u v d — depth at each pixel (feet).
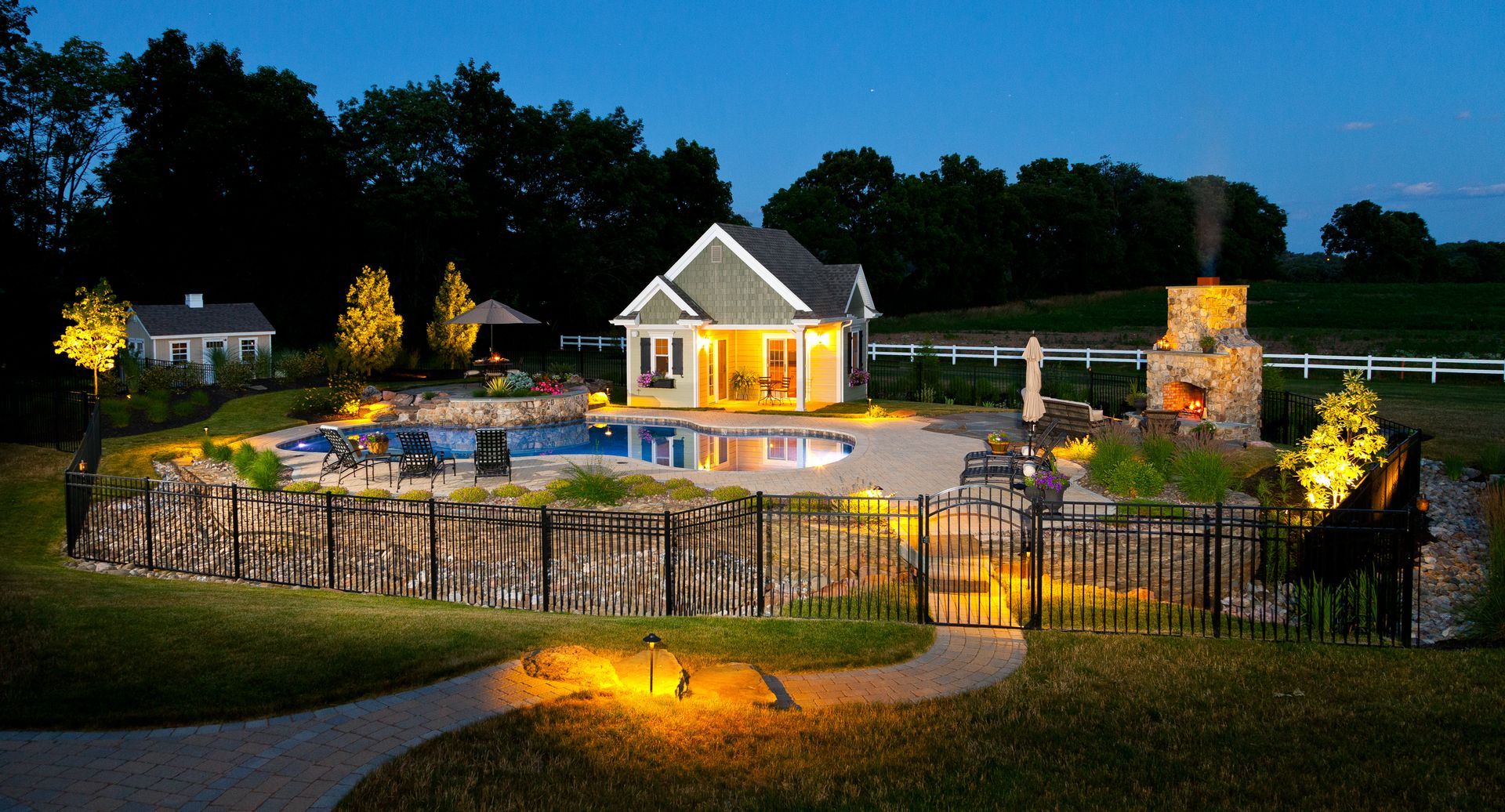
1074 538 38.75
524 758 21.90
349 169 155.63
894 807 20.42
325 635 30.14
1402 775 22.33
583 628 32.53
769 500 41.86
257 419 87.56
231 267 150.00
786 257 105.29
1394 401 86.94
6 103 130.00
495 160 170.30
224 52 144.77
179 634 29.86
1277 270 332.60
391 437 82.17
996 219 260.42
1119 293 287.28
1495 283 294.46
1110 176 327.67
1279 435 74.69
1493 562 41.50
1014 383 109.19
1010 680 28.71
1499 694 27.66
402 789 20.16
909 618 35.99
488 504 51.16
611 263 178.50
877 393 109.29
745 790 20.97
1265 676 29.40
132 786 20.01
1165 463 56.75
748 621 34.63
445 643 29.53
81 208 137.08
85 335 84.53
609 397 108.78
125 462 67.46
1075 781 21.88
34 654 27.50
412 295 163.94
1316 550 44.19
